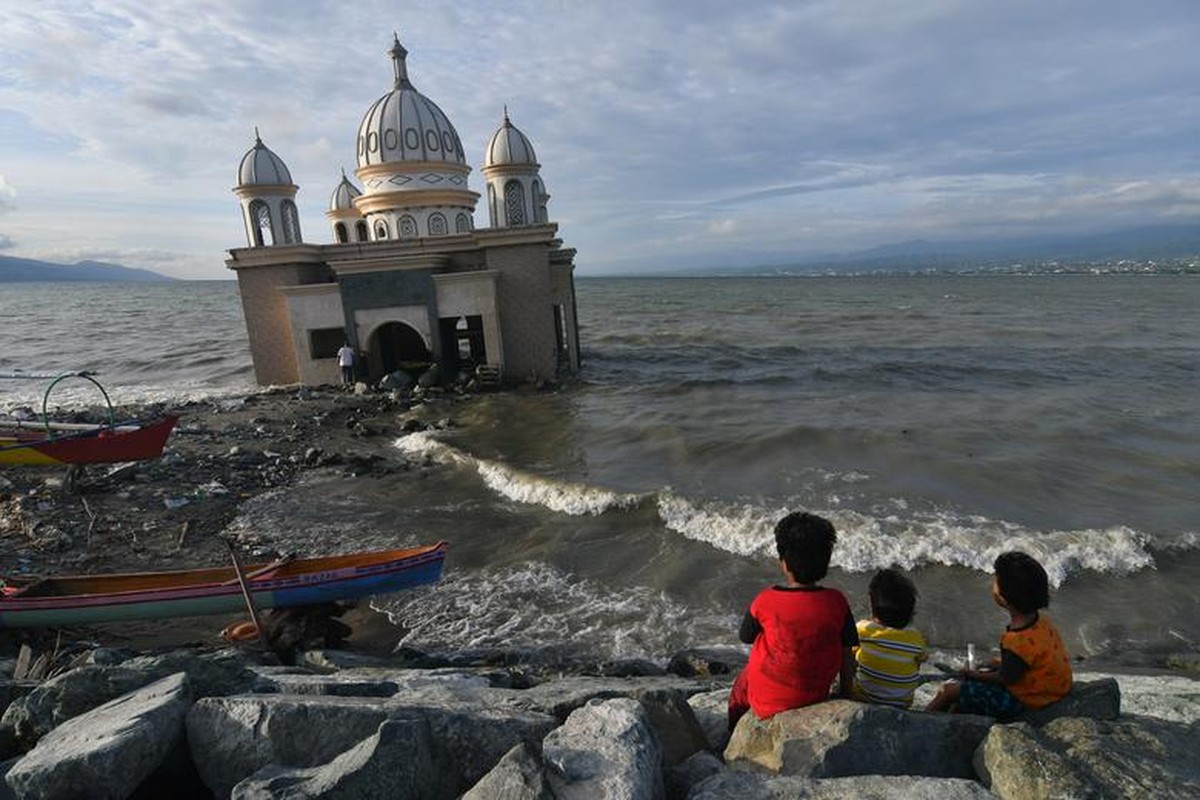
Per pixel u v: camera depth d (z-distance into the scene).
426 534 13.19
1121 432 19.23
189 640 9.22
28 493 14.77
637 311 82.81
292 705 4.30
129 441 14.55
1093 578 10.91
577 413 23.67
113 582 9.52
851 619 4.33
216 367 38.94
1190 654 8.83
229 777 4.21
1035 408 22.50
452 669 7.55
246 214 33.53
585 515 14.08
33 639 9.00
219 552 12.21
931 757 3.93
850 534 12.18
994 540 11.88
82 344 54.78
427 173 33.03
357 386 27.31
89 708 4.81
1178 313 61.25
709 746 4.75
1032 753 3.55
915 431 19.64
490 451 18.81
